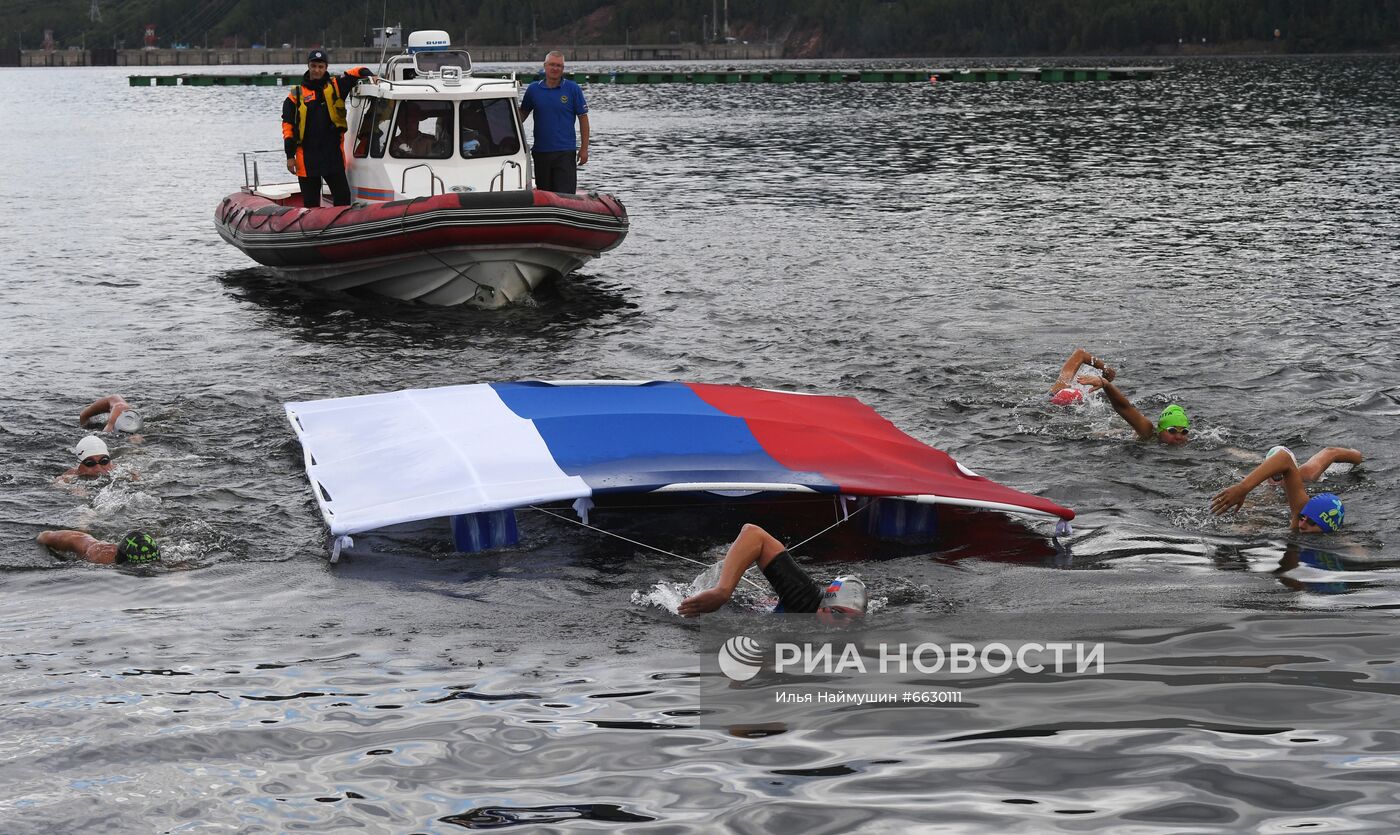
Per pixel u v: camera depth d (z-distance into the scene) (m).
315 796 6.09
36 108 80.00
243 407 13.95
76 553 9.66
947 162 42.50
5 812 5.93
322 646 7.97
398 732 6.74
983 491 10.20
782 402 12.28
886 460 10.77
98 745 6.60
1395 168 38.06
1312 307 18.77
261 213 21.42
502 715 6.93
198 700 7.16
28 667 7.65
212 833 5.75
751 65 183.62
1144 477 11.47
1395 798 5.88
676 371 15.73
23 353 16.78
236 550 9.74
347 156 22.22
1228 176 36.81
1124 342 16.75
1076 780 6.10
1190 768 6.18
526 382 12.89
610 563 9.45
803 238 26.53
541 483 9.88
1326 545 9.73
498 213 19.39
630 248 25.50
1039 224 28.06
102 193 35.94
